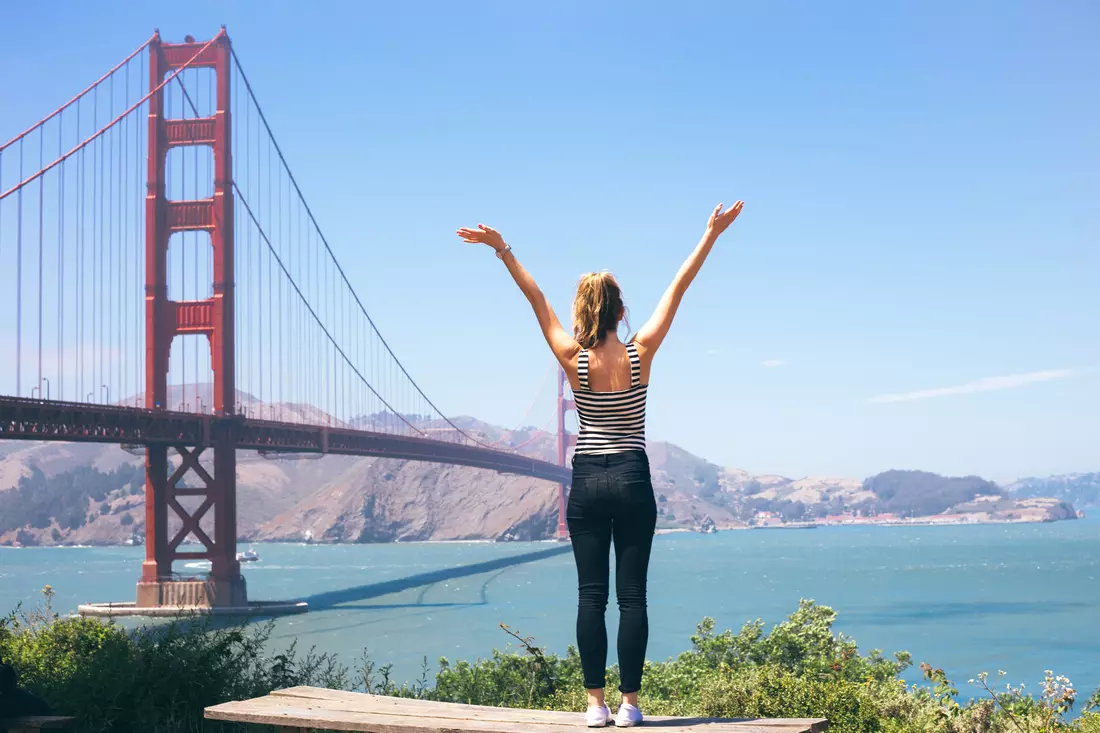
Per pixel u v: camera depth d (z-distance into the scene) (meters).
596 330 4.38
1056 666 57.22
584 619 4.32
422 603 92.81
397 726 4.27
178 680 8.54
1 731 7.11
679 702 10.47
